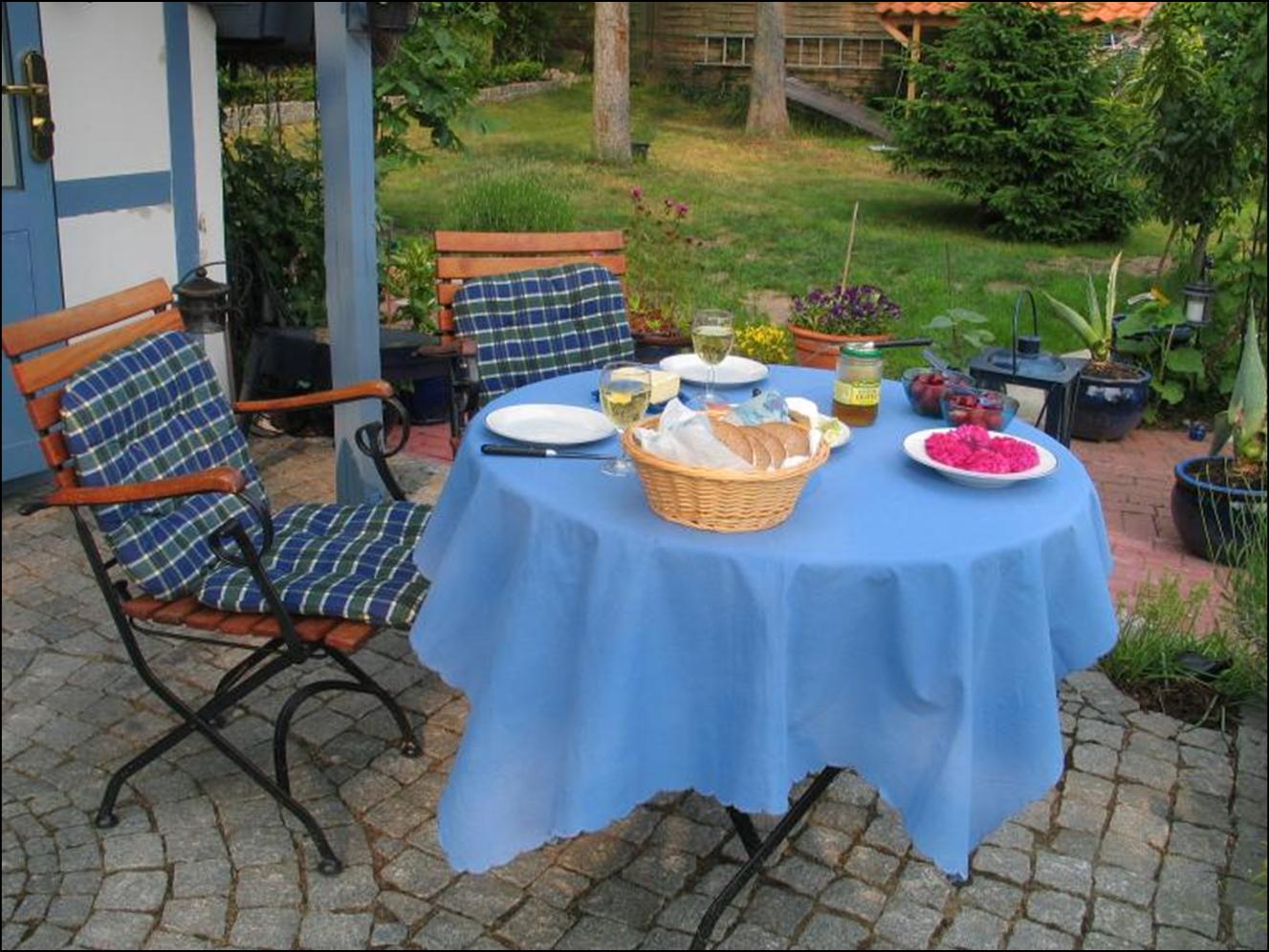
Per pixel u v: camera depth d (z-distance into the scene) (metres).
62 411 2.38
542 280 3.61
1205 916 2.39
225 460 2.83
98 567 2.43
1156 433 5.49
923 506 2.19
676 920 2.34
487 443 2.46
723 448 2.01
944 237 10.22
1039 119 9.75
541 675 2.07
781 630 1.94
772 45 15.17
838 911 2.38
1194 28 5.27
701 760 2.04
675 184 12.12
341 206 3.56
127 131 4.35
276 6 4.64
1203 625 3.64
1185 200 5.50
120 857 2.45
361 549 2.72
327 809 2.62
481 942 2.27
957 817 1.97
